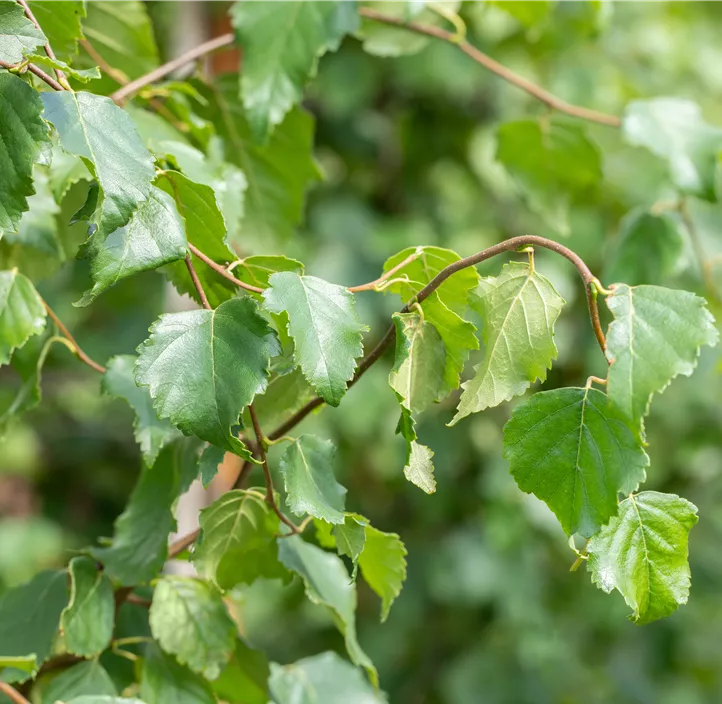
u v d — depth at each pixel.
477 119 2.52
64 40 1.14
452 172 2.59
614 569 1.05
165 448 1.17
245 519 1.12
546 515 2.43
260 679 1.19
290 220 1.31
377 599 2.61
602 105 2.54
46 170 1.19
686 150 1.32
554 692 2.54
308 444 1.08
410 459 1.06
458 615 2.58
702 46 2.75
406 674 2.58
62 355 2.58
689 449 2.43
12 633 1.16
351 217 2.52
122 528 1.16
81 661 1.17
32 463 2.72
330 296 1.06
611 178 2.44
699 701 2.76
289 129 1.28
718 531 2.67
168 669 1.17
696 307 1.04
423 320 1.08
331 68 2.46
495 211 2.57
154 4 1.79
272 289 1.05
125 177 1.04
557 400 1.05
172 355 1.05
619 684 2.70
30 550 2.65
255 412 1.10
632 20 2.65
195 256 1.09
